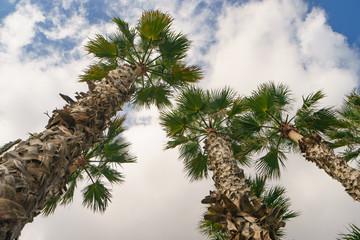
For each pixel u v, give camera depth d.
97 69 7.32
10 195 1.49
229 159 5.14
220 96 7.59
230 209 2.79
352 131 7.39
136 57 7.66
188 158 7.91
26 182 1.64
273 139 7.60
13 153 1.75
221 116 7.32
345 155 7.45
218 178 4.73
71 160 2.28
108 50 7.05
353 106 7.75
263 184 6.41
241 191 3.91
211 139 6.37
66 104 2.88
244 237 2.58
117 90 4.05
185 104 7.57
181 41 7.08
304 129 7.19
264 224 2.68
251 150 7.67
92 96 3.49
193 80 7.50
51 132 2.26
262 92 7.05
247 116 7.56
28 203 1.60
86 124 2.73
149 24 6.71
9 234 1.43
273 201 5.77
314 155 5.90
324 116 6.77
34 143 1.97
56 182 2.04
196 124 8.22
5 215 1.40
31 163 1.80
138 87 8.52
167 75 7.60
